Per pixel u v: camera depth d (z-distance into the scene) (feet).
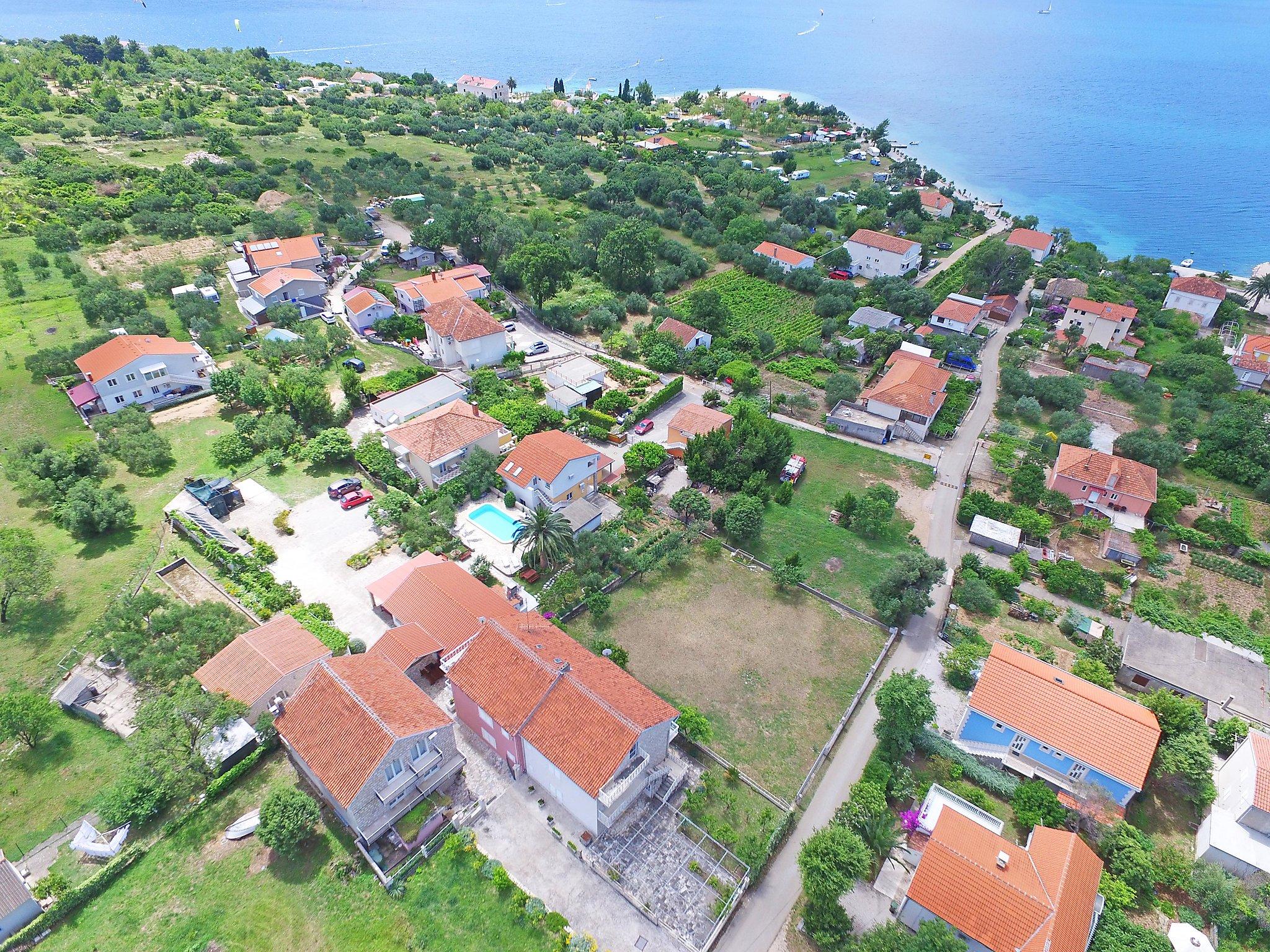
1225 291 465.88
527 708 165.17
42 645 201.46
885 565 255.09
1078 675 205.05
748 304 469.16
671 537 250.78
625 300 451.94
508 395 331.98
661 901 150.30
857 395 355.36
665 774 172.86
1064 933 135.85
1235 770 175.73
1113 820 165.48
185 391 325.42
